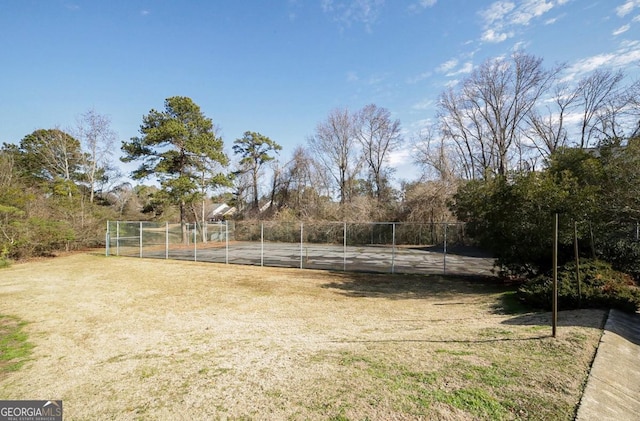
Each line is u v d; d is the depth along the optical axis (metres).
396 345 4.45
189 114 25.94
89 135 27.31
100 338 5.68
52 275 12.85
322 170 36.50
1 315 7.23
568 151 9.57
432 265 15.73
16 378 4.06
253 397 3.09
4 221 16.59
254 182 39.50
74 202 22.28
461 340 4.50
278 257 19.19
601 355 3.60
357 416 2.57
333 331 5.75
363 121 36.62
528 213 8.66
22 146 28.48
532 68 25.27
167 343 5.34
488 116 27.72
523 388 2.88
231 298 8.96
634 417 2.57
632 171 7.70
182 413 2.91
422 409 2.60
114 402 3.25
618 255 8.42
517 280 11.22
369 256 19.48
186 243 23.89
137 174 24.77
